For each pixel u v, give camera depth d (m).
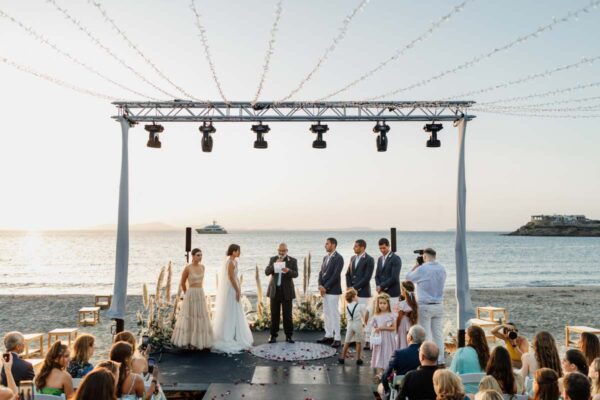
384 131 9.57
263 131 9.63
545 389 3.96
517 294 28.36
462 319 9.05
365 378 7.31
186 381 7.15
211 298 11.09
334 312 9.52
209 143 9.73
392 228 9.84
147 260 65.94
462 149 9.36
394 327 7.28
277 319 9.73
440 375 3.79
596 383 4.23
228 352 8.87
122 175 9.33
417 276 8.10
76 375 5.18
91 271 52.66
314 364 8.14
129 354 4.68
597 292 29.53
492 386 4.02
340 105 9.52
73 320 17.56
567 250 99.56
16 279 44.03
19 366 5.18
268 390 6.69
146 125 9.63
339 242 132.38
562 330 16.05
